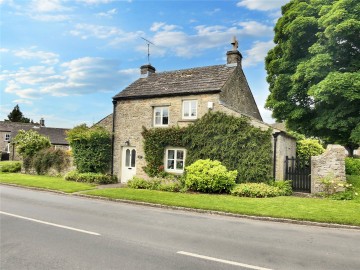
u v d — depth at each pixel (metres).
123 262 5.21
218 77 17.84
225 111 16.09
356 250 6.23
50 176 21.98
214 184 14.00
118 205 11.84
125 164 19.75
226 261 5.37
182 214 10.16
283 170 15.03
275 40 23.03
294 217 9.14
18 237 6.72
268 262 5.37
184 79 19.20
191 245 6.34
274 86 22.00
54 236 6.85
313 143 20.98
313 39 19.89
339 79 15.55
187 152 16.89
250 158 14.86
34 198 12.91
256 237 7.18
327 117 18.30
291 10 21.22
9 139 49.47
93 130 20.09
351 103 17.03
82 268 4.90
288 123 22.41
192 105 17.45
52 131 51.28
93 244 6.28
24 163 24.36
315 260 5.54
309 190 14.15
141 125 19.06
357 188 13.83
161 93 18.25
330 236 7.42
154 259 5.40
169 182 17.06
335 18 16.08
